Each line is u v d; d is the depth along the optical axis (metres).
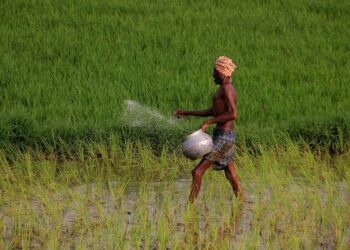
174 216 25.09
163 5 61.28
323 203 26.59
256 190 28.25
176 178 30.66
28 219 24.06
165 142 33.50
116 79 43.09
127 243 21.73
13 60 45.22
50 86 41.25
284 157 32.09
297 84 44.00
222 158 26.05
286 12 61.84
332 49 52.91
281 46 52.72
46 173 29.23
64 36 51.28
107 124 34.31
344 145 34.59
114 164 32.22
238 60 47.97
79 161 32.44
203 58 47.81
